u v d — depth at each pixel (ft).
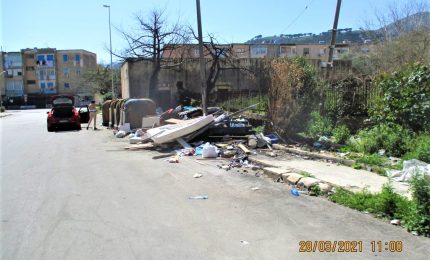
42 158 40.16
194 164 33.30
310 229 17.46
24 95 308.60
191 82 108.06
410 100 34.40
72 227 18.19
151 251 15.35
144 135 49.47
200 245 15.88
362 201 20.42
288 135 41.24
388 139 32.86
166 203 21.83
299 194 23.07
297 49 219.00
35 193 24.82
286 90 41.60
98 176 29.78
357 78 44.34
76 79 320.50
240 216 19.34
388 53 88.22
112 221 18.93
